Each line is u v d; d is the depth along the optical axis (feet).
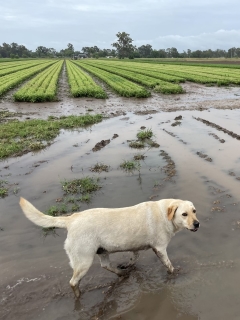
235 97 27.14
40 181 9.75
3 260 6.02
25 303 5.02
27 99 25.71
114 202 8.25
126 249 5.33
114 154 12.28
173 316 4.73
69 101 26.40
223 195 8.29
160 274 5.61
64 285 5.39
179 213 5.25
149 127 16.76
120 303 5.03
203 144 13.14
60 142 14.19
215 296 5.02
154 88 32.14
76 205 8.10
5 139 14.35
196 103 24.64
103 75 45.16
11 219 7.55
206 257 5.91
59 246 6.50
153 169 10.46
